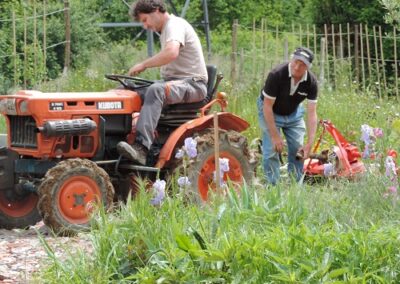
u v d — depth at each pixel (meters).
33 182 10.94
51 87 19.55
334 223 8.09
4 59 22.28
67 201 10.31
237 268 7.22
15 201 11.19
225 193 9.20
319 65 22.12
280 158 12.46
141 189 8.59
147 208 8.20
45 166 10.80
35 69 19.73
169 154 10.95
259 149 13.42
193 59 11.32
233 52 19.28
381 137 10.29
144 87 11.26
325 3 24.20
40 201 10.26
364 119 16.02
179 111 11.32
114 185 11.23
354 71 22.45
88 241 9.65
